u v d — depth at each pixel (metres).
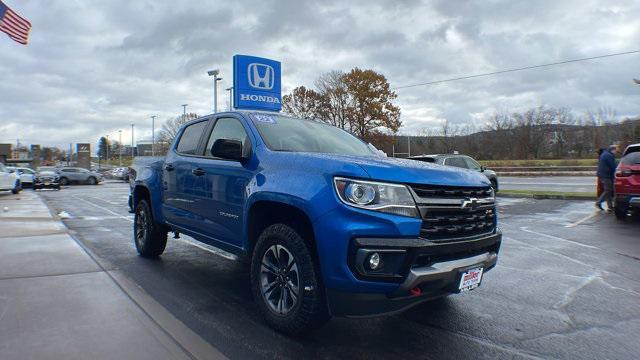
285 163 3.73
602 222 10.34
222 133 4.87
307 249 3.37
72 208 14.64
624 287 5.14
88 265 5.21
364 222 3.07
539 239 8.23
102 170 75.38
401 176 3.20
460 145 54.88
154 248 6.27
